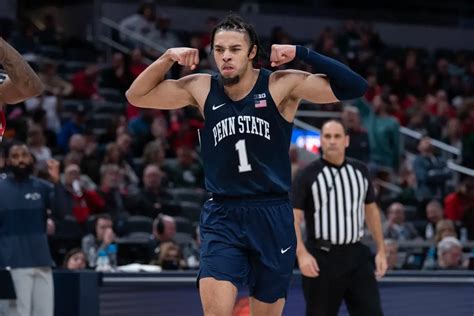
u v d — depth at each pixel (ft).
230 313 28.53
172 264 50.67
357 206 41.19
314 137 82.64
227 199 29.19
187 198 69.97
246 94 28.89
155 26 102.17
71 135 75.51
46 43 98.27
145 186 66.18
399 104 105.09
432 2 132.98
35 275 42.32
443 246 53.78
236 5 119.44
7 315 42.16
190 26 116.06
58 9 116.98
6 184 42.39
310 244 41.37
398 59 112.37
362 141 77.25
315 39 120.37
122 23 102.06
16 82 26.78
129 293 41.55
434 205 67.41
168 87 29.60
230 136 28.78
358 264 41.04
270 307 29.94
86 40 104.32
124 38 102.53
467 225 70.03
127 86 90.84
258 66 30.50
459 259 53.72
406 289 45.06
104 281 41.37
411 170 81.15
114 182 64.08
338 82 28.37
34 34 98.43
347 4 131.03
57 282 42.52
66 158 67.62
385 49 114.42
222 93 29.04
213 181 29.27
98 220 55.16
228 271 28.60
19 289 42.01
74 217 57.21
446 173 80.64
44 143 69.31
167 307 41.96
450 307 45.65
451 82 111.04
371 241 55.83
